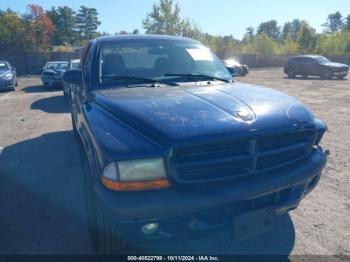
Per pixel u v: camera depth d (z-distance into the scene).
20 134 7.11
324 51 45.09
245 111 2.43
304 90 14.99
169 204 2.06
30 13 40.81
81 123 3.28
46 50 40.91
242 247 2.84
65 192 4.01
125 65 3.54
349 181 4.20
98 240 2.51
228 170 2.25
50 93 14.64
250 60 42.50
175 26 36.56
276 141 2.41
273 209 2.44
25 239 3.02
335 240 2.91
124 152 2.06
